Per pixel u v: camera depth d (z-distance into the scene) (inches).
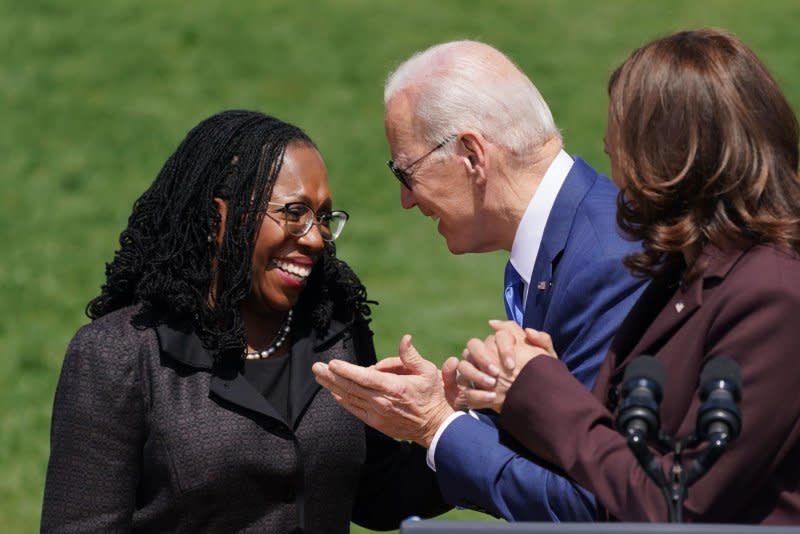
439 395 310.5
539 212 331.9
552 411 265.6
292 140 328.8
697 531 226.5
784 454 249.4
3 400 898.7
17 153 1332.4
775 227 255.3
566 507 287.4
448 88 334.6
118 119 1403.8
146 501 320.5
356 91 1466.5
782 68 1477.6
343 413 332.2
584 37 1587.1
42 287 1082.7
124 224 1205.7
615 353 279.6
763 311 250.2
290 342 339.6
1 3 1683.1
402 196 350.9
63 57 1542.8
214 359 323.0
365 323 353.7
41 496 771.4
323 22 1630.2
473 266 1133.1
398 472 357.7
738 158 255.8
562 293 321.7
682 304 262.8
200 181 323.6
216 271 325.7
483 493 299.4
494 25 1625.2
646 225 263.1
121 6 1667.1
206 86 1476.4
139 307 328.5
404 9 1668.3
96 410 314.0
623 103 265.4
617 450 257.4
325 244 332.8
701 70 259.9
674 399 259.9
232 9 1658.5
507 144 332.2
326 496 331.9
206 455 315.3
